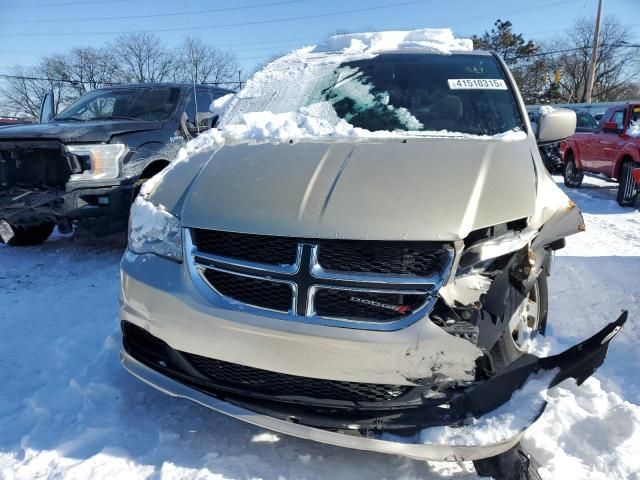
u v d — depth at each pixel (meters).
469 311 2.04
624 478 2.26
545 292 3.08
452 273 2.02
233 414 2.19
